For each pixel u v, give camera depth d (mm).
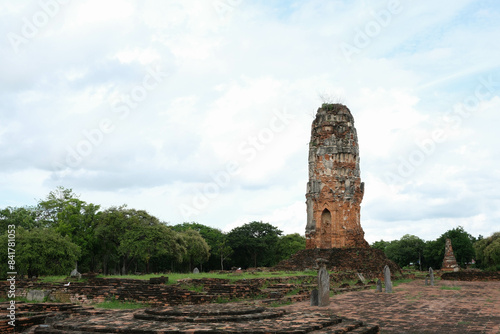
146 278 38219
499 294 38219
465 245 100000
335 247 68500
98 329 15430
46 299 31953
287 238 120000
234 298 31047
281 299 31250
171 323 16578
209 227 119062
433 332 18984
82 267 80375
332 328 15766
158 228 72938
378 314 24750
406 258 122625
